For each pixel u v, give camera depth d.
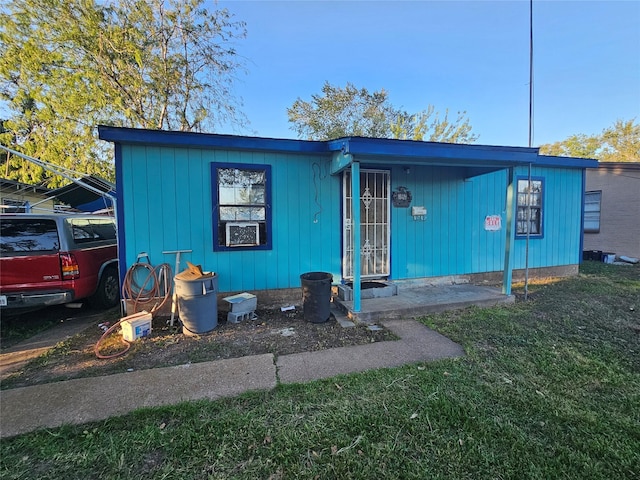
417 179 6.39
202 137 4.77
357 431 2.22
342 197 5.81
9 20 11.06
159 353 3.65
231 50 13.31
